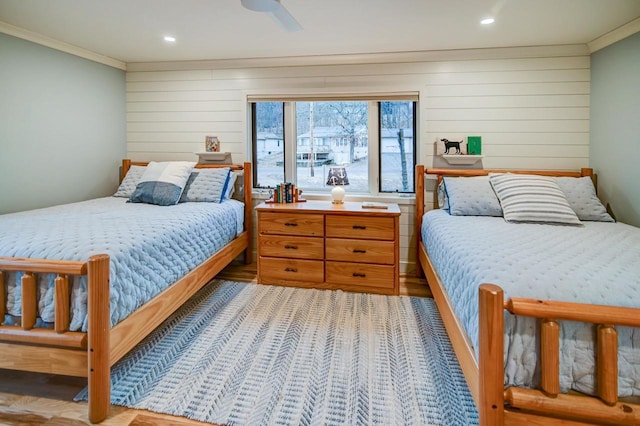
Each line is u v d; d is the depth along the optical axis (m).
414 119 3.54
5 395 1.65
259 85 3.60
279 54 3.39
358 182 3.71
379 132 3.61
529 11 2.38
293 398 1.63
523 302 1.12
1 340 1.51
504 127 3.23
